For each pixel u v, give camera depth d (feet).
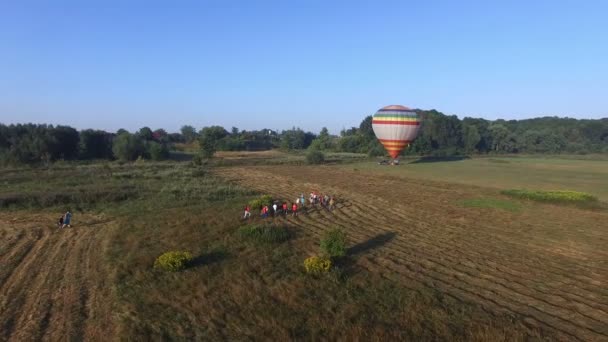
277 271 68.80
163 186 160.97
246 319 52.31
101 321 52.01
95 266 71.67
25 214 113.70
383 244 87.20
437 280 66.64
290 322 51.44
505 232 96.89
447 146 417.08
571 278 67.92
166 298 58.08
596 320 53.36
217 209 120.06
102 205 125.90
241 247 81.76
